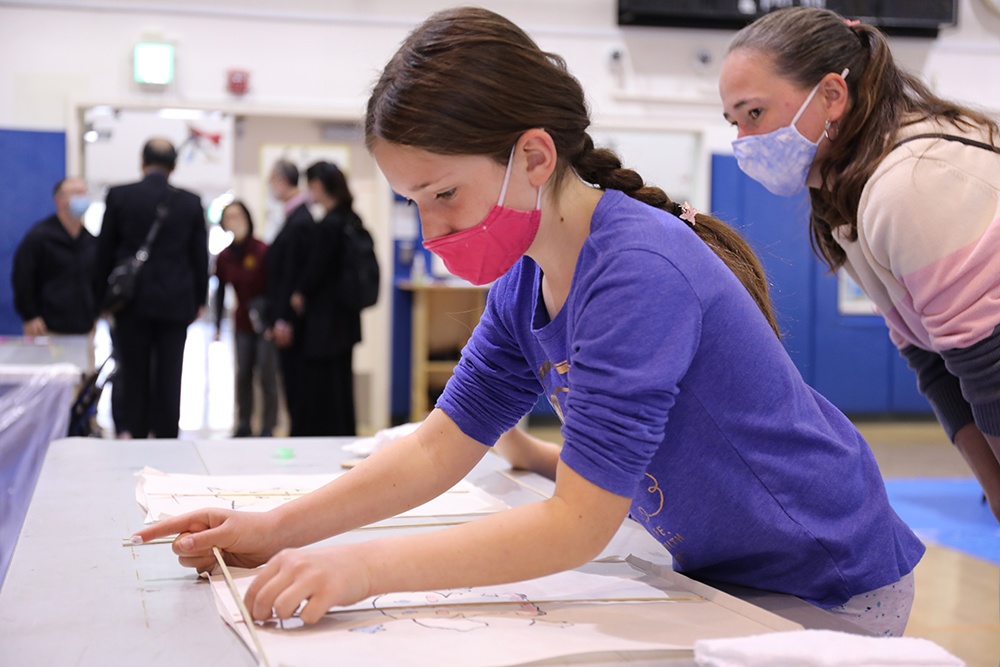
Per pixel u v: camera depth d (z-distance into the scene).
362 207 6.39
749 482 0.87
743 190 6.57
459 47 0.78
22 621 0.80
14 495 2.78
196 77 5.97
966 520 3.89
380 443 1.62
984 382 1.23
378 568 0.77
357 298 4.41
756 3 6.23
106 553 1.01
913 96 1.36
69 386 2.89
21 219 5.87
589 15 6.32
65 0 5.81
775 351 0.87
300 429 4.49
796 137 1.40
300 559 0.77
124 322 4.29
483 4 6.20
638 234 0.81
